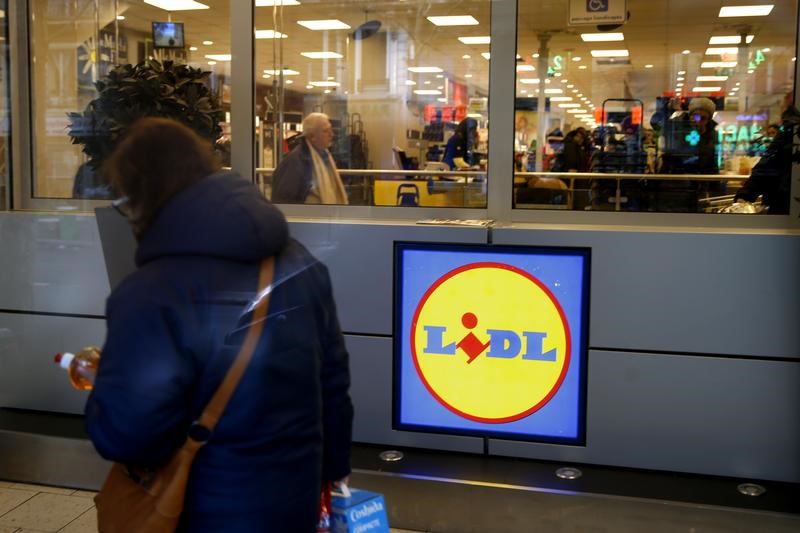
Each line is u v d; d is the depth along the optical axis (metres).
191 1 4.57
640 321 3.56
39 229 4.30
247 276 1.71
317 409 1.83
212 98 4.44
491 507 3.45
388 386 3.89
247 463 1.67
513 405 3.74
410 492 3.53
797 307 3.41
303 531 1.76
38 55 4.66
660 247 3.51
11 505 3.77
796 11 3.92
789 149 3.66
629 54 4.48
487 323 3.74
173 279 1.66
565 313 3.64
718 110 4.21
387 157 4.47
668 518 3.25
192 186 1.75
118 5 4.74
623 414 3.61
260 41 4.45
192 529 1.67
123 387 1.61
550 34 4.38
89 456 3.94
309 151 4.47
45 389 4.38
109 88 4.36
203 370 1.66
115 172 1.81
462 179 4.21
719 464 3.53
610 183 4.16
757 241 3.42
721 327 3.48
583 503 3.34
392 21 4.56
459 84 4.33
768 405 3.46
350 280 3.89
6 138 4.41
